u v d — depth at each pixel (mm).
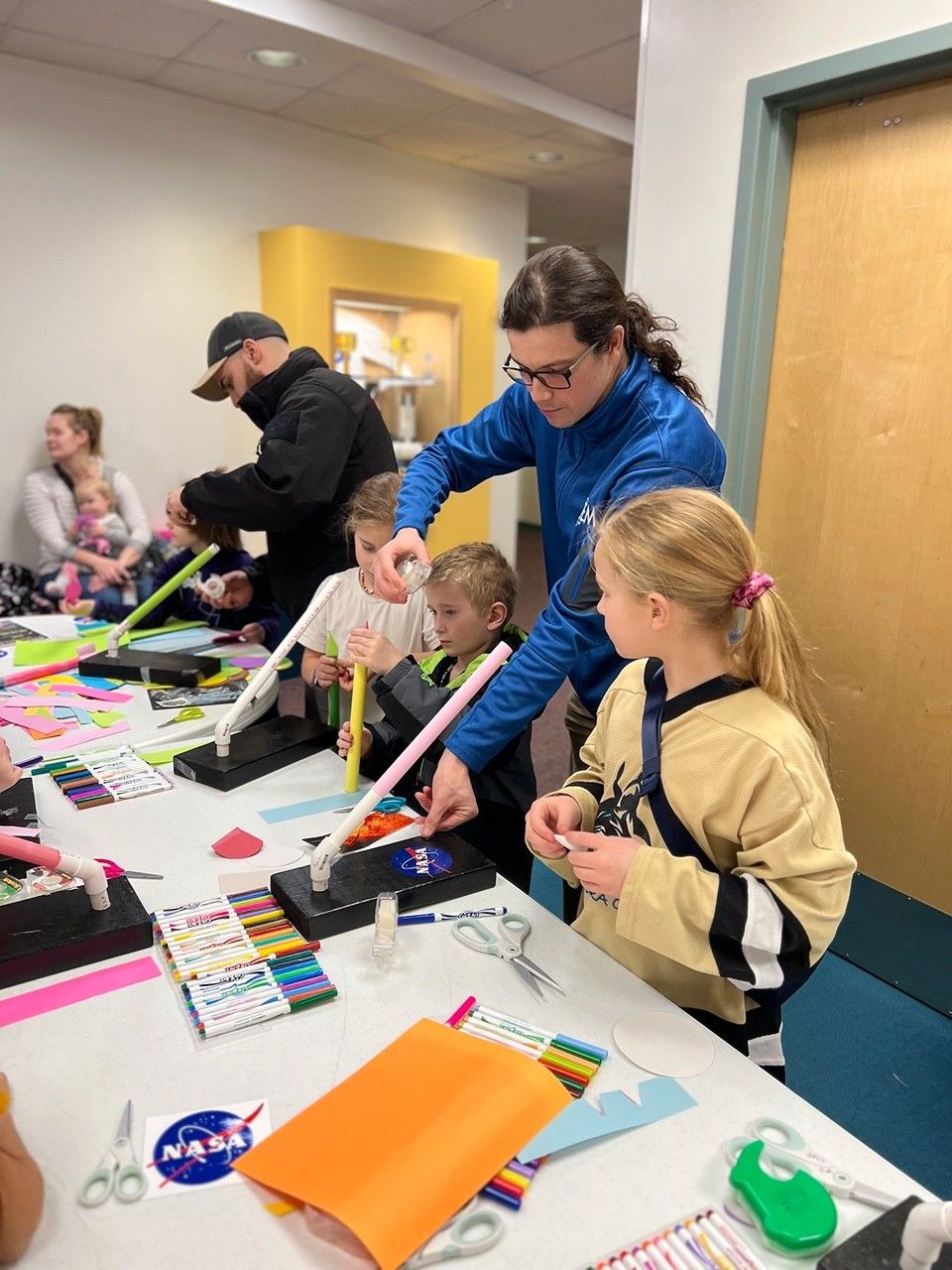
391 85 3582
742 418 2020
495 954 916
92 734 1463
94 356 3779
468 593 1427
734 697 918
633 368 1270
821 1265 571
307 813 1206
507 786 1312
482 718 1164
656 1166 667
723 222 1918
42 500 3596
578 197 5684
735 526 903
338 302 4270
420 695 1350
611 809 1006
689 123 1949
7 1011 810
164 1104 704
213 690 1684
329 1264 582
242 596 2191
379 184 4559
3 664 1833
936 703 1811
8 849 867
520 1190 635
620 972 896
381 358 4613
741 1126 706
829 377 1896
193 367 4078
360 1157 651
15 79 3369
